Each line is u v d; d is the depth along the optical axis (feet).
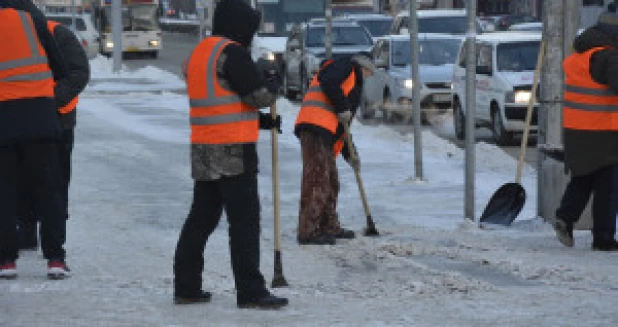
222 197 50.67
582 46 70.49
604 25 70.74
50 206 59.47
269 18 287.89
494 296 54.03
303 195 73.67
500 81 149.59
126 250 70.28
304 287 57.52
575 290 56.08
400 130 171.83
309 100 74.33
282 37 271.49
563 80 82.48
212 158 49.96
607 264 64.80
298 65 232.73
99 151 131.34
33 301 52.49
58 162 60.08
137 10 401.49
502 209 82.74
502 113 148.05
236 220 50.57
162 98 221.87
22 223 68.80
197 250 51.80
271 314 49.42
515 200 82.64
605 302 52.26
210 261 66.08
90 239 74.90
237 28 50.96
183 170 115.75
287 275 61.93
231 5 51.03
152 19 402.72
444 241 74.43
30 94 58.75
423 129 175.73
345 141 78.02
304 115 73.97
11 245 59.52
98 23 410.93
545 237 76.79
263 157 126.00
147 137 147.13
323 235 74.13
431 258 67.41
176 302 51.98
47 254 59.67
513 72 150.82
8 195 59.31
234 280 56.49
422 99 178.29
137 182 106.52
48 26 63.00
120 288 56.65
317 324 46.98
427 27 233.55
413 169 116.47
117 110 191.31
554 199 81.15
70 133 66.90
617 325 46.83
